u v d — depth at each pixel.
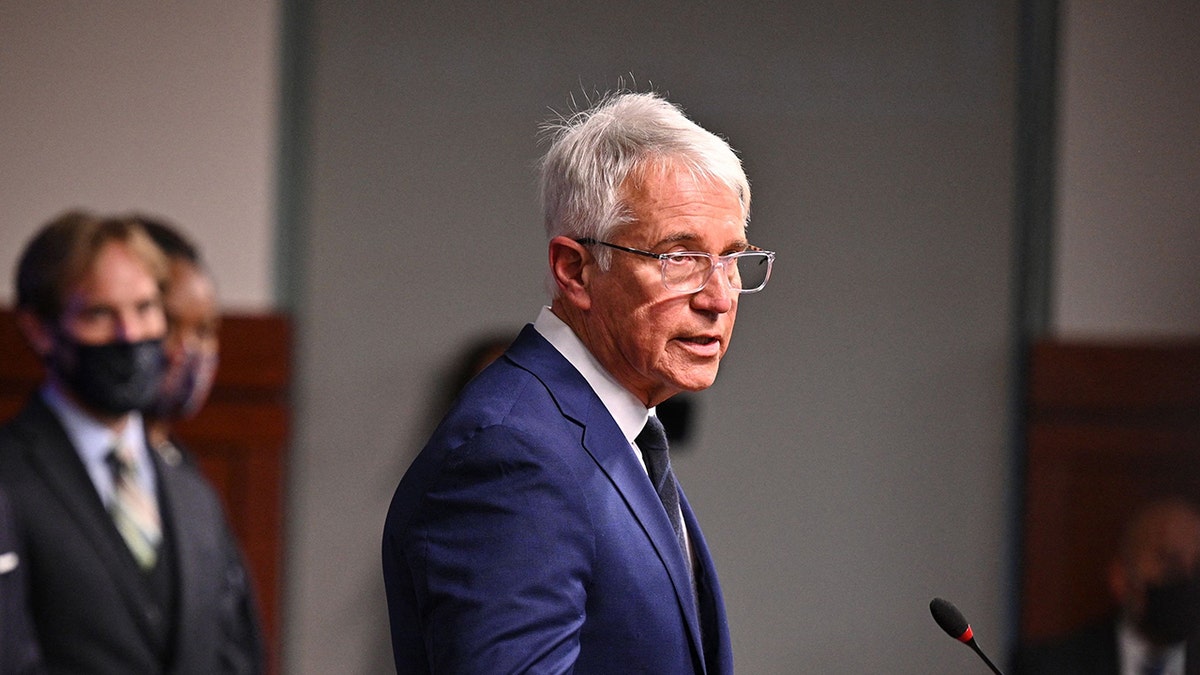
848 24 15.35
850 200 15.38
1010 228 15.44
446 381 14.88
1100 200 15.31
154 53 14.34
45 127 14.12
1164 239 15.27
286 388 14.27
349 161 14.86
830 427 15.34
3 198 14.00
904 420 15.41
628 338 5.30
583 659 4.98
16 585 11.89
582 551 4.94
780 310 15.31
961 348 15.46
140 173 14.27
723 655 5.70
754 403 15.26
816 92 15.34
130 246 13.63
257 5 14.54
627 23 15.17
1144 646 14.11
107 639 12.43
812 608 15.23
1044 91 15.33
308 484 14.68
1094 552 14.98
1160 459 14.98
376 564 14.72
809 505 15.27
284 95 14.59
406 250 14.95
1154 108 15.27
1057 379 15.08
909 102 15.38
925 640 15.30
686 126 5.41
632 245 5.27
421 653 5.31
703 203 5.29
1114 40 15.27
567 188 5.46
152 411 13.48
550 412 5.21
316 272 14.80
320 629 14.59
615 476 5.19
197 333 13.97
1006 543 15.38
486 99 15.05
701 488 15.15
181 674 12.77
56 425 12.79
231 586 13.49
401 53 14.95
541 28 15.09
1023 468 15.34
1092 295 15.32
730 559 15.16
